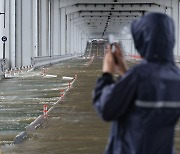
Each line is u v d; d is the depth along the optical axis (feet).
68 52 573.74
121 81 17.25
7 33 267.59
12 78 204.23
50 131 73.87
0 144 63.00
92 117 89.10
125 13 581.94
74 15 585.22
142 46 18.42
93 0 457.27
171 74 17.60
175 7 427.33
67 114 93.56
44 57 337.93
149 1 438.40
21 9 285.23
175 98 17.31
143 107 17.11
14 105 110.83
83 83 174.91
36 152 57.26
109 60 18.58
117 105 17.29
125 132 17.71
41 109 103.76
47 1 392.88
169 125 17.57
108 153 18.67
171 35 18.35
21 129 77.46
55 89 152.35
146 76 17.25
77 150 58.54
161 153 17.62
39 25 366.63
